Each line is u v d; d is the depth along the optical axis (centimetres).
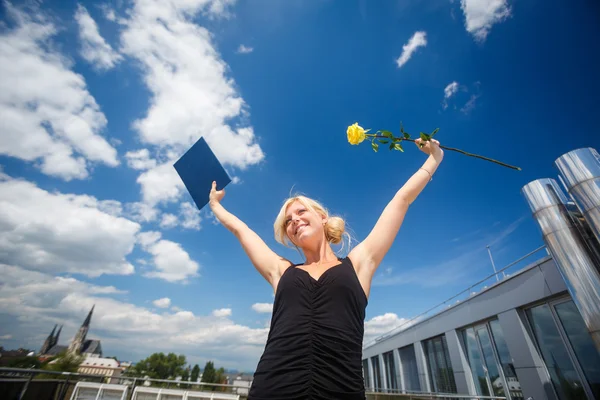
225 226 155
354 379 78
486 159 140
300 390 75
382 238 119
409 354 1338
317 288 96
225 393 722
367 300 105
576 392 550
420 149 152
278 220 152
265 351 90
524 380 647
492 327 802
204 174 187
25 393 519
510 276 716
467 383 863
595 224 380
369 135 156
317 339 83
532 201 481
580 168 399
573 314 570
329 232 143
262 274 127
